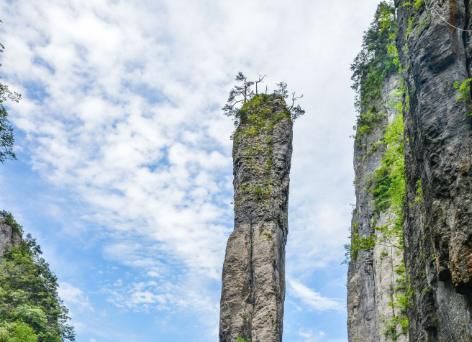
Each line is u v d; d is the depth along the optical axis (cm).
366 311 5441
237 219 6844
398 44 2830
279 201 6881
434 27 2294
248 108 7638
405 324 4509
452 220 1986
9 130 4034
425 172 2269
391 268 4934
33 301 7681
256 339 6012
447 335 2045
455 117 2106
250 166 7094
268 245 6512
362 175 5997
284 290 6625
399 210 4128
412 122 2536
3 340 5934
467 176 1959
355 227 6162
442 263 2017
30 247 8888
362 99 6519
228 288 6397
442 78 2211
